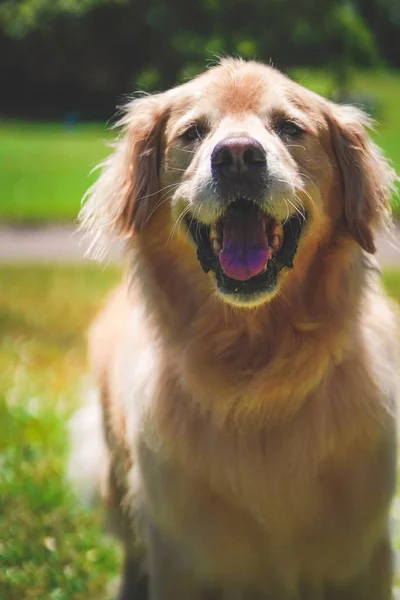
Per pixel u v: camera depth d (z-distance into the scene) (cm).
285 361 101
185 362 102
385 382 103
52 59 1025
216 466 100
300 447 100
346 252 104
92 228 111
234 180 97
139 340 110
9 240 364
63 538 125
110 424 118
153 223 106
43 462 143
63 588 115
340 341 101
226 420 101
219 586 106
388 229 110
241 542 102
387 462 103
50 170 550
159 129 109
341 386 101
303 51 941
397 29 1322
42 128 873
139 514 109
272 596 105
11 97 1054
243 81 104
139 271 106
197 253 101
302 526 101
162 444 102
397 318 117
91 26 999
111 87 1047
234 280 99
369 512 102
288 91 105
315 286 102
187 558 105
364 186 107
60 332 218
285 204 98
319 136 105
